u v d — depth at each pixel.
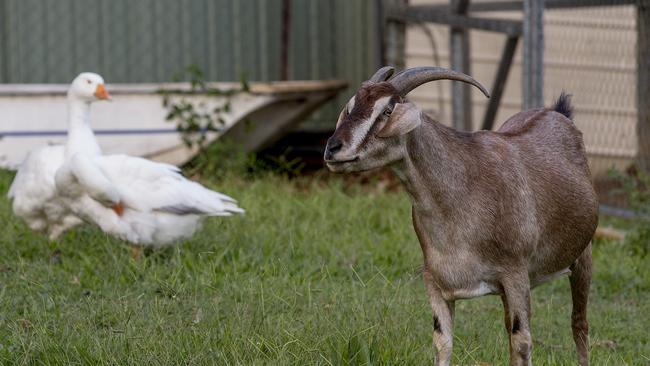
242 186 13.58
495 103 14.78
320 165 16.42
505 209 6.07
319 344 6.71
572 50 14.88
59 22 15.88
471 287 6.10
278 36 16.70
